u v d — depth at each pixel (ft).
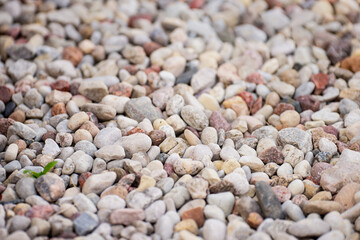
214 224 1.89
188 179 2.04
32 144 2.16
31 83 2.44
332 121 2.28
